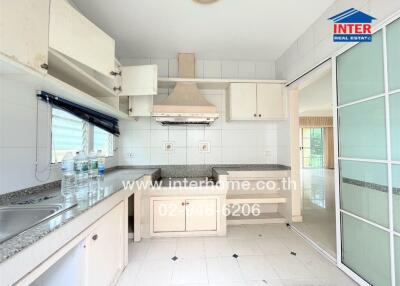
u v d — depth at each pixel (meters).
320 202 4.24
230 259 2.13
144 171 2.84
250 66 3.41
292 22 2.38
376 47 1.56
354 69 1.77
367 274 1.68
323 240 2.49
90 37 1.61
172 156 3.29
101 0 1.99
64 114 1.99
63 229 1.01
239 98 3.04
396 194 1.42
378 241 1.57
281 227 2.96
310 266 2.01
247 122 3.40
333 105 1.99
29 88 1.52
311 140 10.20
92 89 2.06
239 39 2.74
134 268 1.96
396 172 1.42
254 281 1.79
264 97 3.07
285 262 2.08
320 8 2.14
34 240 0.82
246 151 3.39
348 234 1.88
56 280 1.22
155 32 2.56
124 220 1.92
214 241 2.52
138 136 3.26
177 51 3.05
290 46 2.93
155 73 2.35
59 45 1.31
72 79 1.76
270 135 3.43
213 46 2.92
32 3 1.09
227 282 1.78
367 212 1.66
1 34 0.91
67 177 1.67
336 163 1.97
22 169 1.47
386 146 1.48
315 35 2.35
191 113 2.66
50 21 1.24
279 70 3.28
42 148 1.66
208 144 3.34
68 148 2.06
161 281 1.79
